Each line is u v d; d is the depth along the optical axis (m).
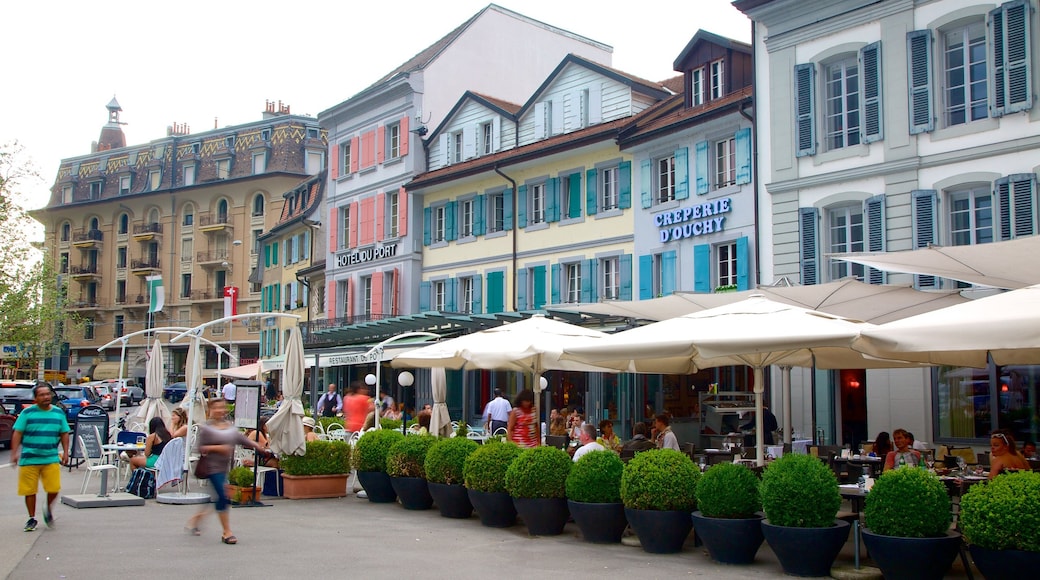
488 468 11.95
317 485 15.35
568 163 28.89
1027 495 7.54
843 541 8.89
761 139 21.52
